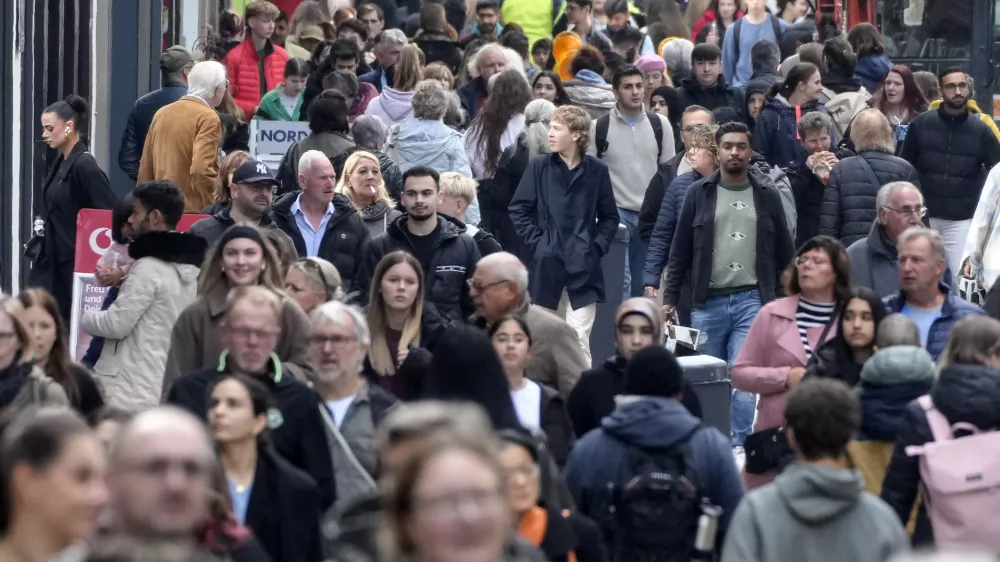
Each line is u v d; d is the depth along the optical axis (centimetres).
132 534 1603
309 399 2577
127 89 6525
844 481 2116
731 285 4141
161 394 3019
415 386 3045
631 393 2484
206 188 4881
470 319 3231
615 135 5234
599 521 2420
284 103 5956
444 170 4922
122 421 2364
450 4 8006
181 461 1608
